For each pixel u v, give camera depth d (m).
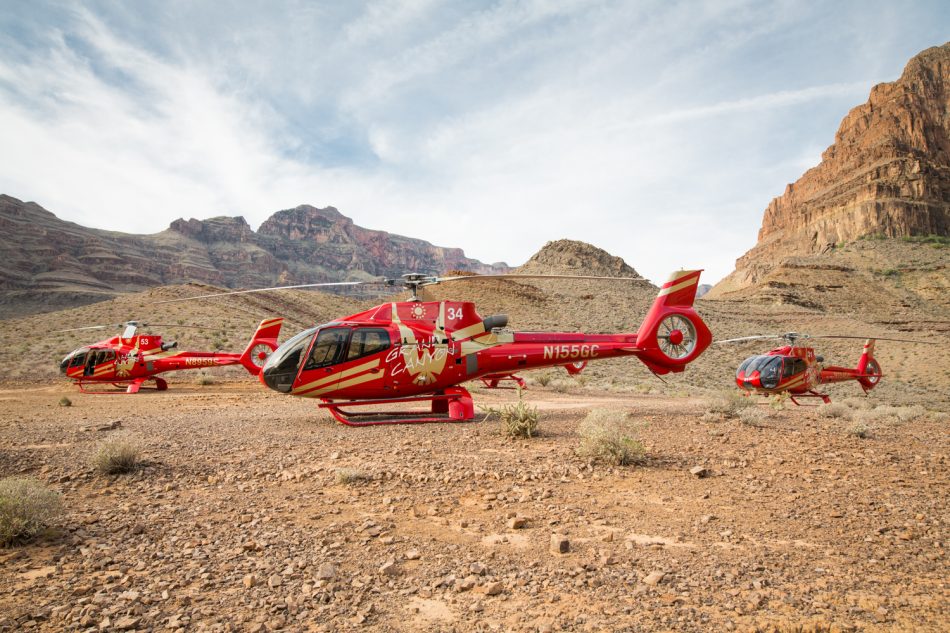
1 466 7.35
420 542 4.77
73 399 18.22
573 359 13.49
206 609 3.49
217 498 6.12
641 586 3.84
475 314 12.91
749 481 6.93
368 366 11.77
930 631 3.20
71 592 3.73
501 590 3.81
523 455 8.30
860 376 24.72
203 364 22.22
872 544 4.75
